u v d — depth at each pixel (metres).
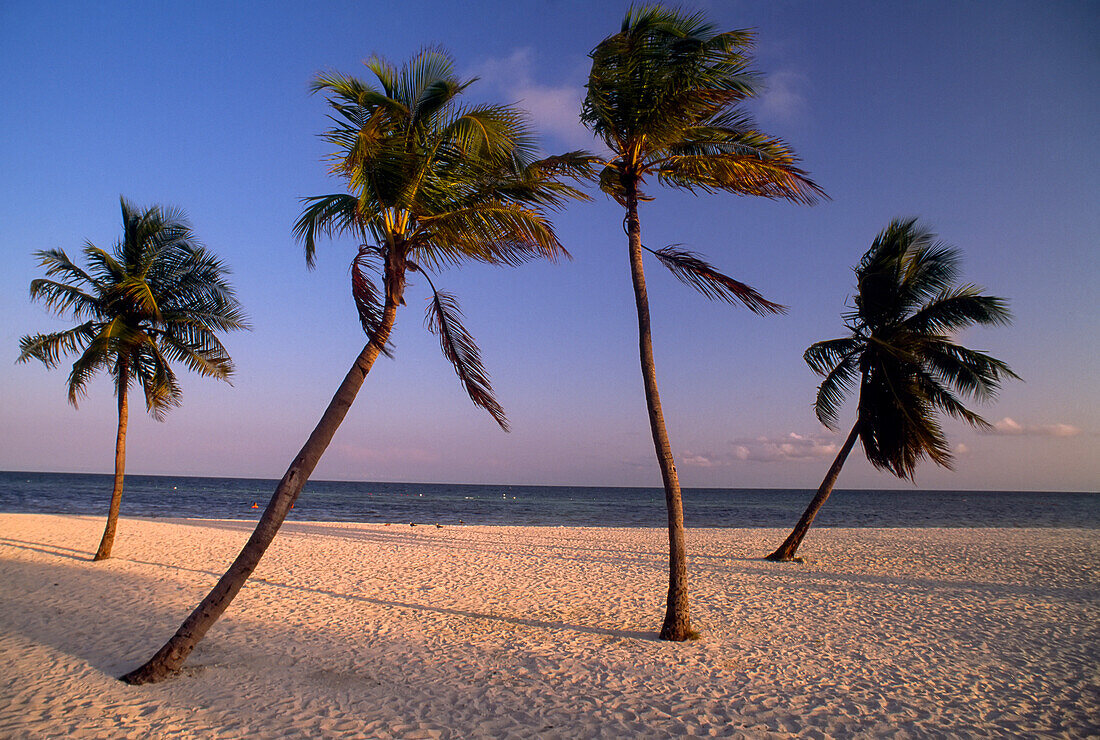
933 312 14.57
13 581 10.70
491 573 13.35
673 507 8.27
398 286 6.68
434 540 19.88
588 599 10.76
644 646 7.83
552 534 22.88
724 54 7.61
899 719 5.57
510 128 6.92
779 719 5.53
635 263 8.30
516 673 6.70
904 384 14.11
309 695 5.88
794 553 16.38
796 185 7.96
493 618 9.28
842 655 7.56
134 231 12.57
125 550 14.93
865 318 14.95
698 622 9.15
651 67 7.82
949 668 7.07
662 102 7.70
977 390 14.41
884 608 10.30
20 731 4.85
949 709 5.82
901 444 14.36
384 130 6.55
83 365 11.52
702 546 19.17
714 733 5.21
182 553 14.81
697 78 7.63
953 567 14.94
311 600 10.17
